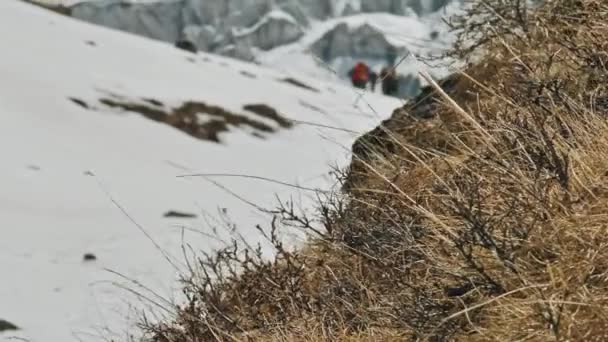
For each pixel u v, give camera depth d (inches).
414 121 269.6
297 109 1306.6
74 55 1178.6
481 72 252.4
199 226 593.3
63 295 432.1
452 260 150.1
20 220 598.9
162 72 1277.1
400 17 3538.4
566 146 155.0
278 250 222.7
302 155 1055.0
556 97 176.1
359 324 162.7
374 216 192.2
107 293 426.3
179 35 3838.6
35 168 746.2
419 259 164.2
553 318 117.0
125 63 1246.9
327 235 203.3
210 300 205.0
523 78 186.2
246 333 177.6
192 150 967.0
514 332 124.8
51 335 369.7
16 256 510.6
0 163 735.1
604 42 183.3
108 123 960.9
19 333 372.8
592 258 123.9
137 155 884.0
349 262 188.2
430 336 136.1
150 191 745.6
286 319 179.0
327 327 166.7
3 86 945.5
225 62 1611.7
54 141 842.8
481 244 137.6
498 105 201.9
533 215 144.6
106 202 690.8
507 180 153.1
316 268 198.1
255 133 1120.8
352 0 3735.2
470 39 259.9
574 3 214.4
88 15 3742.6
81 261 507.8
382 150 267.0
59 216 629.9
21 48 1115.9
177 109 1083.9
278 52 3595.0
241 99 1248.2
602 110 175.8
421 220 172.7
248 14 3769.7
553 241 135.9
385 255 172.7
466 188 162.1
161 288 406.9
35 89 970.1
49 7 1865.2
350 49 3464.6
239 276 244.8
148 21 3809.1
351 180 251.1
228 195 741.3
